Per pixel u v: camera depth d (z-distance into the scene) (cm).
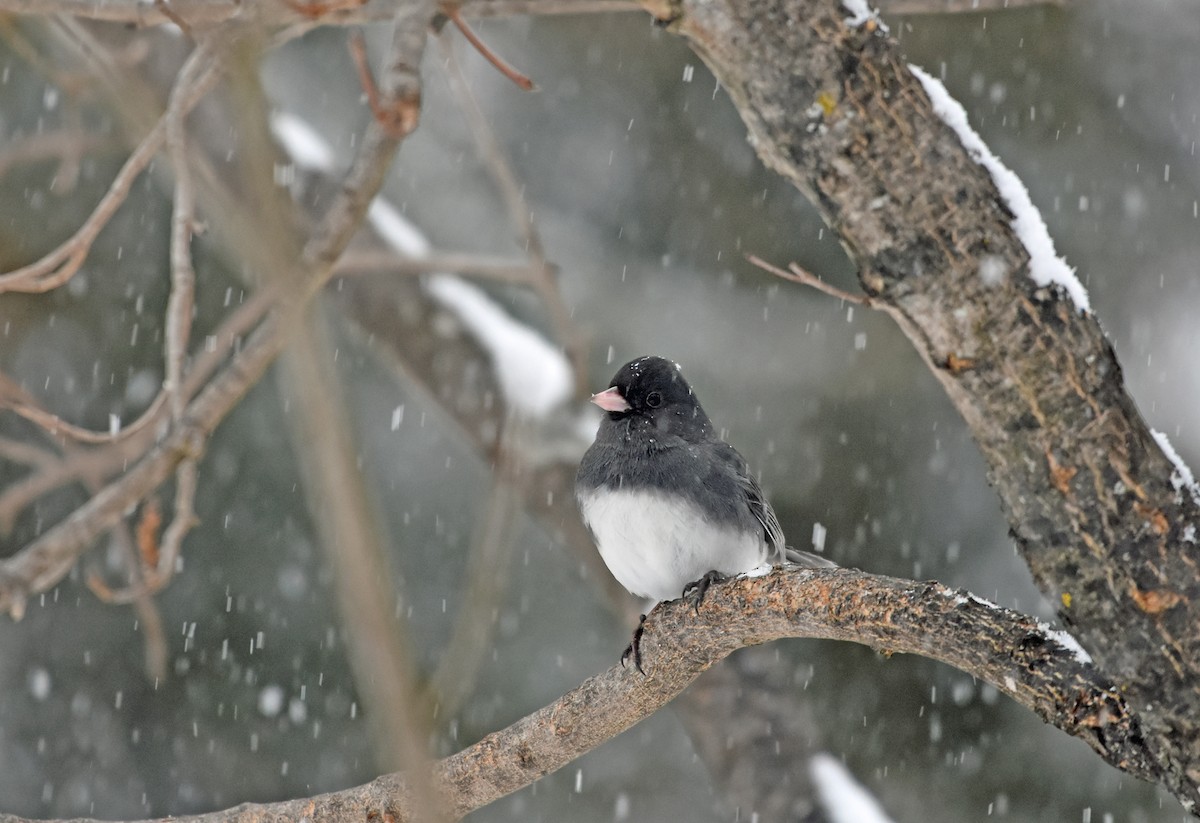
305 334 283
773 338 1405
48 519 1284
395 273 1034
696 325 1418
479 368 1027
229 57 303
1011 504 417
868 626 467
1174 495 401
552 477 1003
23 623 1309
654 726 1423
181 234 439
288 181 991
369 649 277
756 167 1422
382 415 1433
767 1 409
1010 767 1266
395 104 341
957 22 1287
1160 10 1315
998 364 406
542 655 1382
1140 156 1331
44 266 488
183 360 434
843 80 406
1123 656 401
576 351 852
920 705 1293
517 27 1470
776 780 954
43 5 517
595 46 1456
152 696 1305
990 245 404
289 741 1295
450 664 471
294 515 1339
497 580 817
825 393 1384
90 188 1259
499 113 1484
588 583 1402
